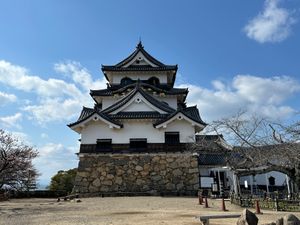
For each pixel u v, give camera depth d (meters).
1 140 25.19
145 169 25.91
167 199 21.62
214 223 11.39
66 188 39.72
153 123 27.34
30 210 16.59
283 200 16.97
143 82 33.16
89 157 26.11
